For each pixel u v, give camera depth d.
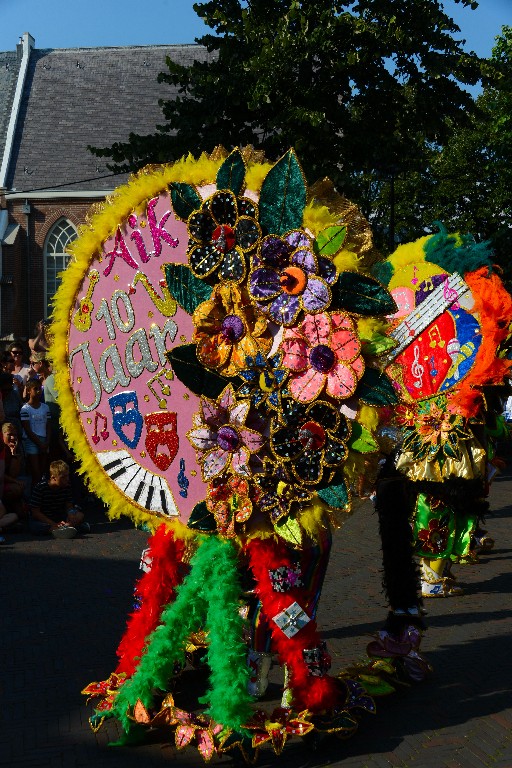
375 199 20.97
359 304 2.88
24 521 8.98
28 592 6.02
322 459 2.96
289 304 2.97
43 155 33.66
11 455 8.98
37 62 36.22
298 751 3.34
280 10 14.43
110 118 34.38
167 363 3.26
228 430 3.07
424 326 3.64
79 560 7.19
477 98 19.67
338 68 13.32
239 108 14.38
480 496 5.72
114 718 3.69
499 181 19.66
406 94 15.36
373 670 3.97
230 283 3.09
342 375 2.89
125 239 3.37
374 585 6.18
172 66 14.92
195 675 4.16
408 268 4.43
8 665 4.41
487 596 5.95
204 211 3.13
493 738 3.43
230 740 3.18
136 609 3.79
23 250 32.88
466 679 4.13
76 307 3.51
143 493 3.35
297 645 3.26
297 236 2.96
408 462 4.21
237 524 3.12
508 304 4.68
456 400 5.05
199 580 3.31
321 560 3.29
